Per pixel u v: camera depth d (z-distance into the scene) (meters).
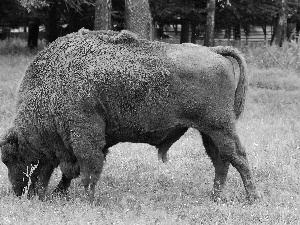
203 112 9.18
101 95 8.91
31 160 9.34
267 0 34.38
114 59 8.99
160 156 9.91
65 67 9.02
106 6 23.39
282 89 23.48
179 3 32.03
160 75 8.94
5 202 8.82
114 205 8.97
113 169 11.59
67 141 9.04
